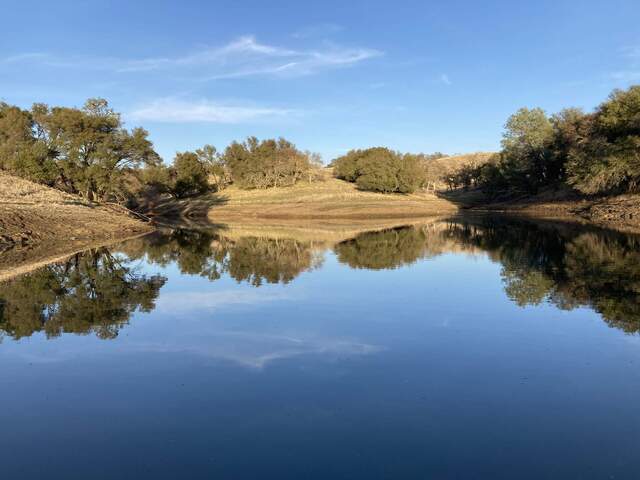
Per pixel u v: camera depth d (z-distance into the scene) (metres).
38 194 51.50
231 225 67.75
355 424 8.10
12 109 66.44
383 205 96.69
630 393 9.21
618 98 62.72
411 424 8.09
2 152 61.38
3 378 10.19
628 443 7.45
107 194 69.56
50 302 17.31
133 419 8.34
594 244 32.78
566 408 8.62
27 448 7.45
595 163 59.06
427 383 9.77
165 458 7.12
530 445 7.40
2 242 32.66
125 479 6.60
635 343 12.05
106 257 30.31
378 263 27.39
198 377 10.18
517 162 88.25
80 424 8.17
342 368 10.62
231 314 15.55
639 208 52.03
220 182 134.62
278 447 7.40
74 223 44.47
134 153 65.62
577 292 17.94
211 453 7.25
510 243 36.31
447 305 16.50
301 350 11.88
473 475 6.64
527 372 10.29
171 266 26.91
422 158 137.75
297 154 130.88
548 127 87.25
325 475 6.66
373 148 134.62
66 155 61.62
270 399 9.07
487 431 7.84
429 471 6.73
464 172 131.88
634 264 23.61
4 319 14.90
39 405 8.91
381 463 6.93
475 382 9.80
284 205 99.00
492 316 14.88
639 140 54.25
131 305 16.92
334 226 63.56
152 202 111.62
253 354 11.61
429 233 48.88
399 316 15.10
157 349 12.03
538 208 77.75
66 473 6.76
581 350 11.62
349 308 16.25
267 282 21.53
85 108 64.00
